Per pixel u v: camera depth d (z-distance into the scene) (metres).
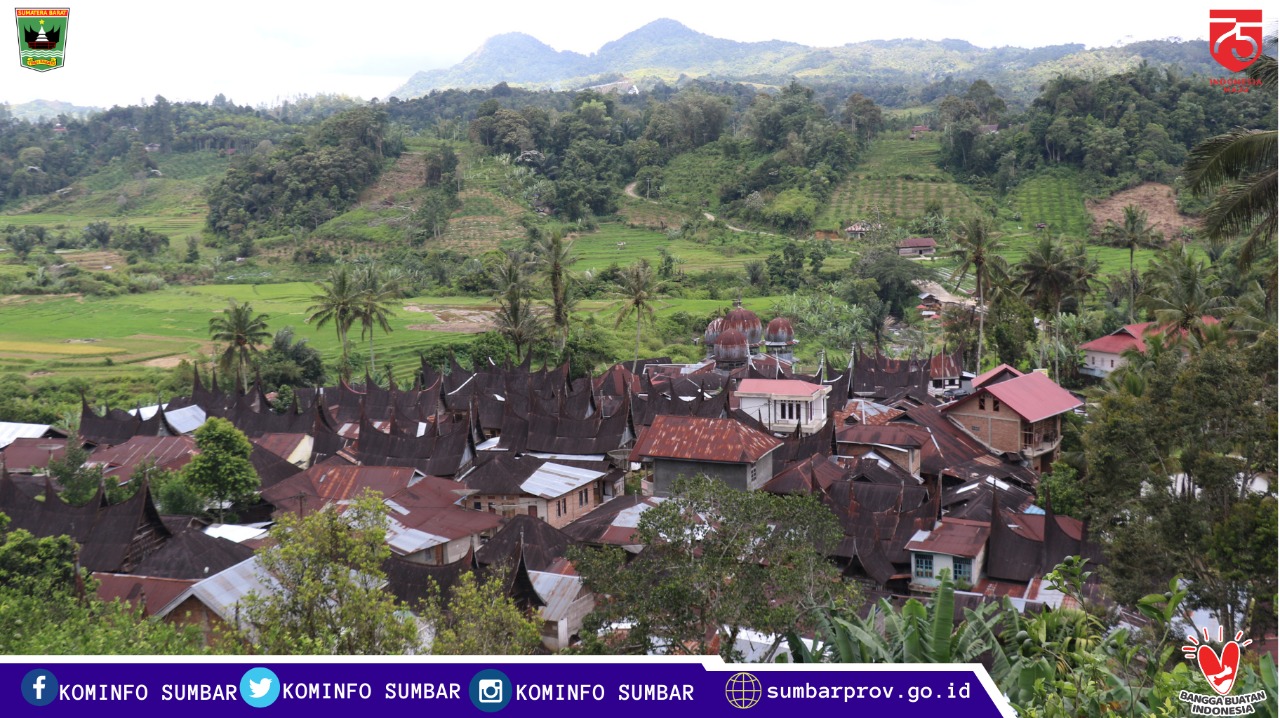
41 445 86.75
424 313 195.88
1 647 30.33
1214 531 36.31
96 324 184.88
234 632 31.16
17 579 39.47
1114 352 116.75
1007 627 27.64
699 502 35.62
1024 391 82.88
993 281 113.00
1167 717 20.53
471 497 71.00
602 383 113.25
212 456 65.31
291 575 31.41
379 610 30.25
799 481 67.25
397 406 96.00
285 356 136.62
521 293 138.62
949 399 104.62
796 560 33.56
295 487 68.00
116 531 54.25
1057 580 27.80
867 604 51.41
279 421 92.38
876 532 56.78
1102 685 22.45
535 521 57.66
